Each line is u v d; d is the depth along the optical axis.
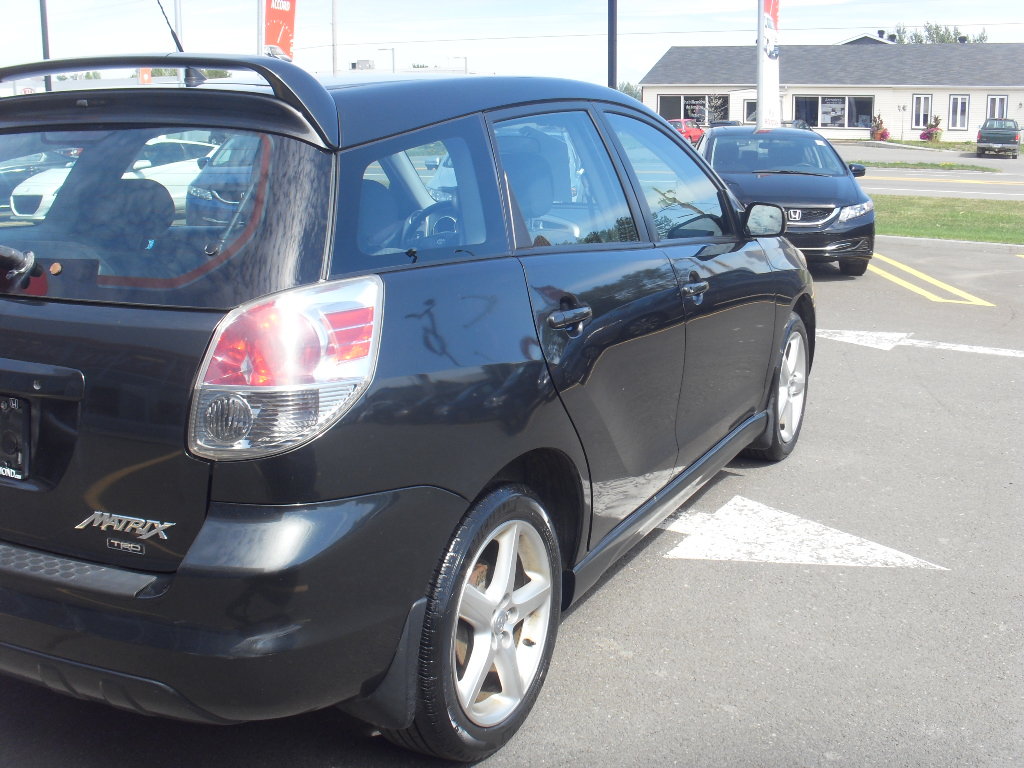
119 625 2.38
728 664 3.56
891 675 3.50
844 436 6.29
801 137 13.96
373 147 2.73
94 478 2.48
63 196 2.73
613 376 3.38
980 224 18.58
